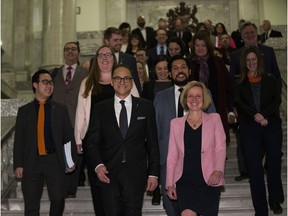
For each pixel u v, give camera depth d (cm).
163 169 498
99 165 445
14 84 1325
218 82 612
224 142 458
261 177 533
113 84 466
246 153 543
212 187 447
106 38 611
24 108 524
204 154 449
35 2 1473
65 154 512
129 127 451
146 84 620
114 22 1711
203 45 618
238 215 596
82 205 632
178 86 521
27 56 1402
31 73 1395
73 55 666
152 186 443
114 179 445
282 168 718
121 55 616
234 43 1201
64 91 648
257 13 1722
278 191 545
